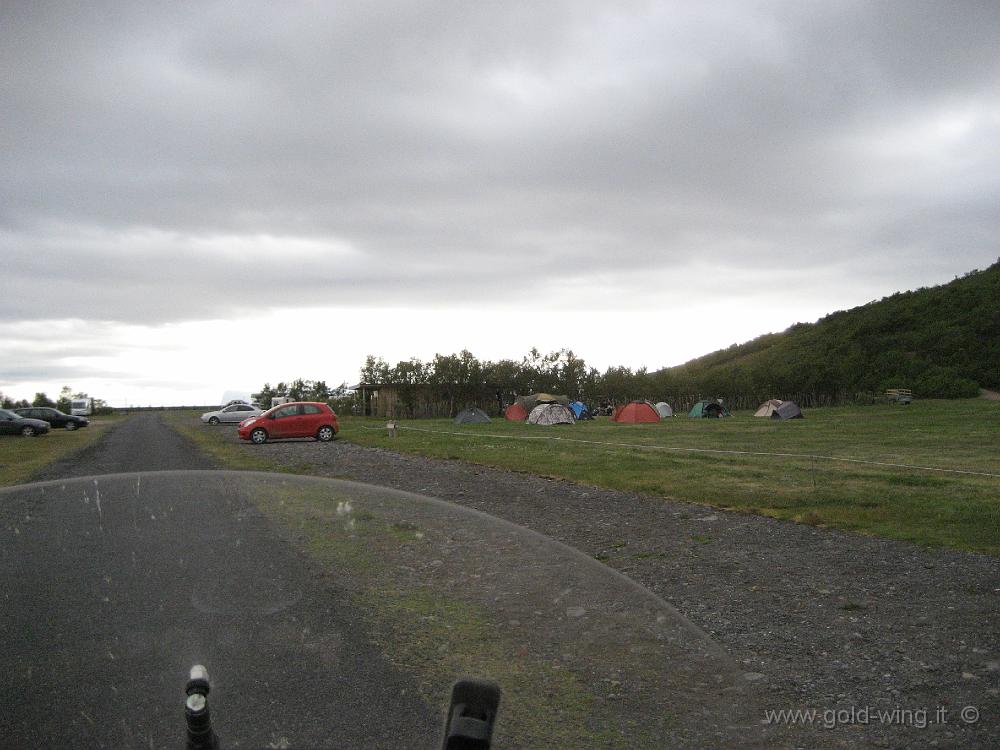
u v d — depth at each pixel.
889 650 4.43
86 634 0.91
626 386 69.62
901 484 12.88
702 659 1.22
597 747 1.00
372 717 0.93
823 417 44.66
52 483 1.48
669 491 12.14
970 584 6.20
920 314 100.38
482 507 10.53
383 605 1.07
